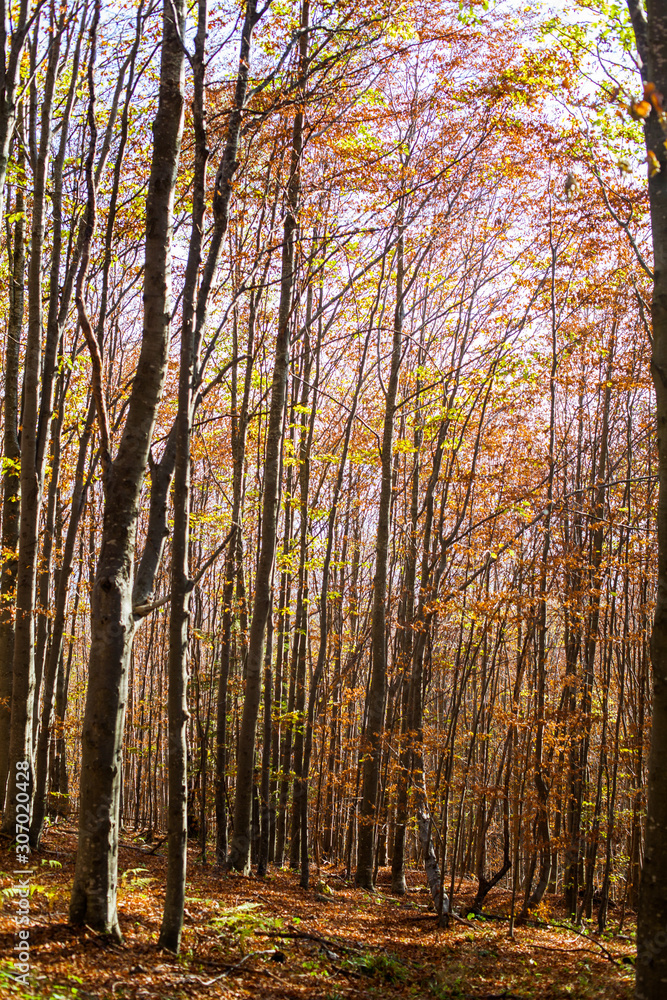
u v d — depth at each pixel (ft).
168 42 25.29
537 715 40.50
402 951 33.68
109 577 22.80
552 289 46.21
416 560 60.70
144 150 40.04
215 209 25.38
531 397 54.70
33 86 36.68
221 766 47.47
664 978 17.71
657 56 20.42
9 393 39.32
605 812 70.03
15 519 39.34
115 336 56.08
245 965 24.22
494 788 40.34
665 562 19.36
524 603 40.24
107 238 25.93
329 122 39.81
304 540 57.88
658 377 20.35
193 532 68.33
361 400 74.54
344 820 78.69
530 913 46.57
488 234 52.31
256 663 43.62
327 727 61.87
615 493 63.72
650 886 18.22
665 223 20.48
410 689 53.72
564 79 39.37
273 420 44.16
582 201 43.60
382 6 34.63
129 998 18.61
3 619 37.83
